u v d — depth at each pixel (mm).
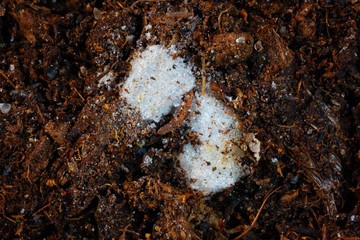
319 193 153
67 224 154
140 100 154
